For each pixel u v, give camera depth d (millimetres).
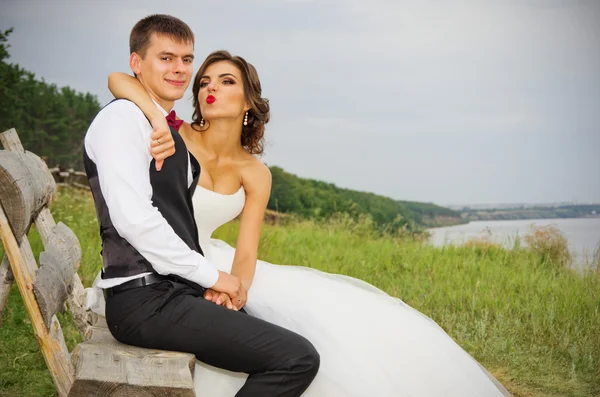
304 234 8461
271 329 2184
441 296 5133
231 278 2316
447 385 2596
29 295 2002
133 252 2191
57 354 2037
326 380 2494
